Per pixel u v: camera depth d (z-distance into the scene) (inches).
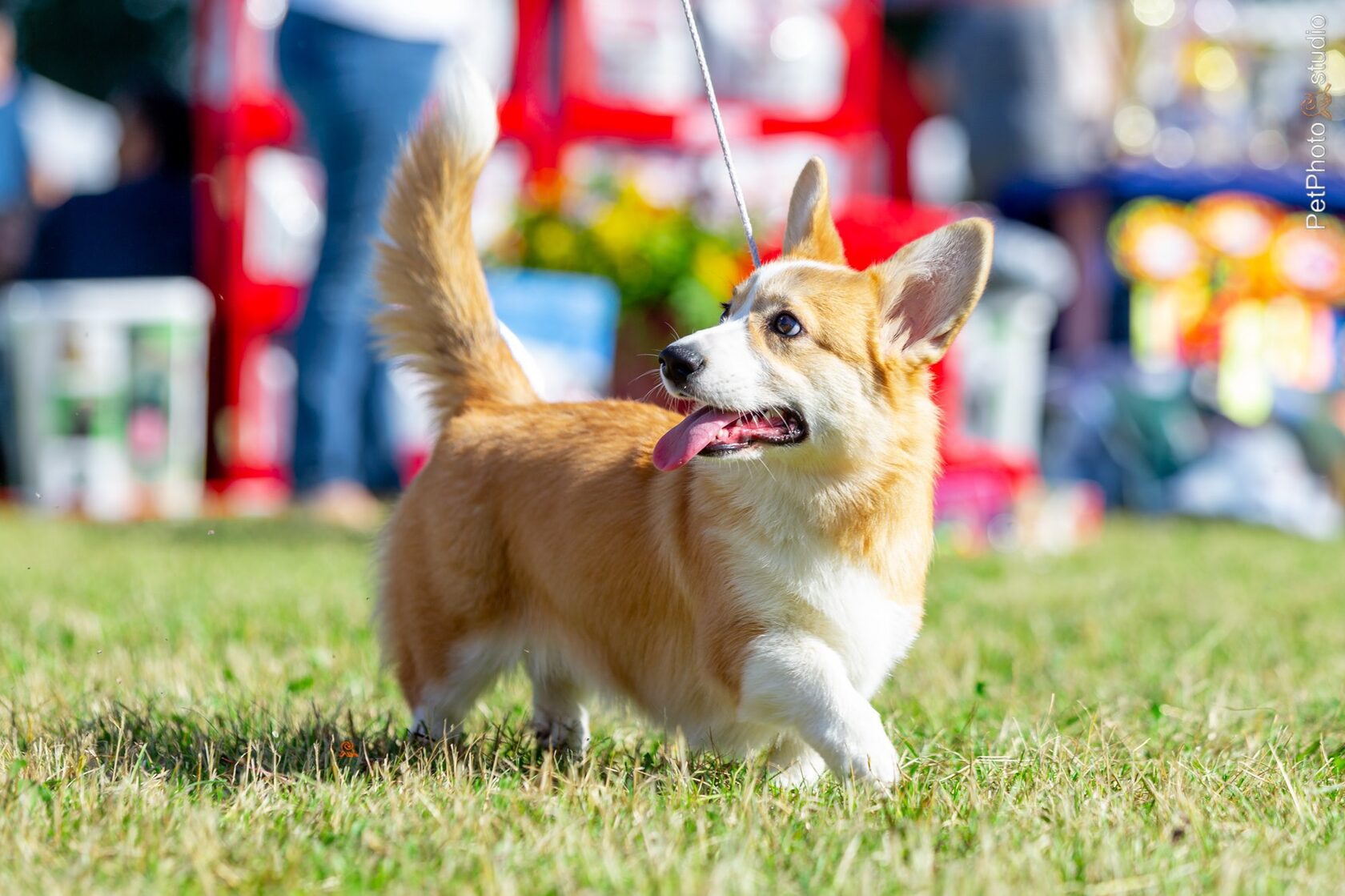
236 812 170.6
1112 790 187.2
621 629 213.6
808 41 550.9
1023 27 656.4
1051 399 605.6
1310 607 360.8
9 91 644.1
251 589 357.7
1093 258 612.1
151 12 999.6
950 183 718.5
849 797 176.2
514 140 526.6
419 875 149.2
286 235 548.7
